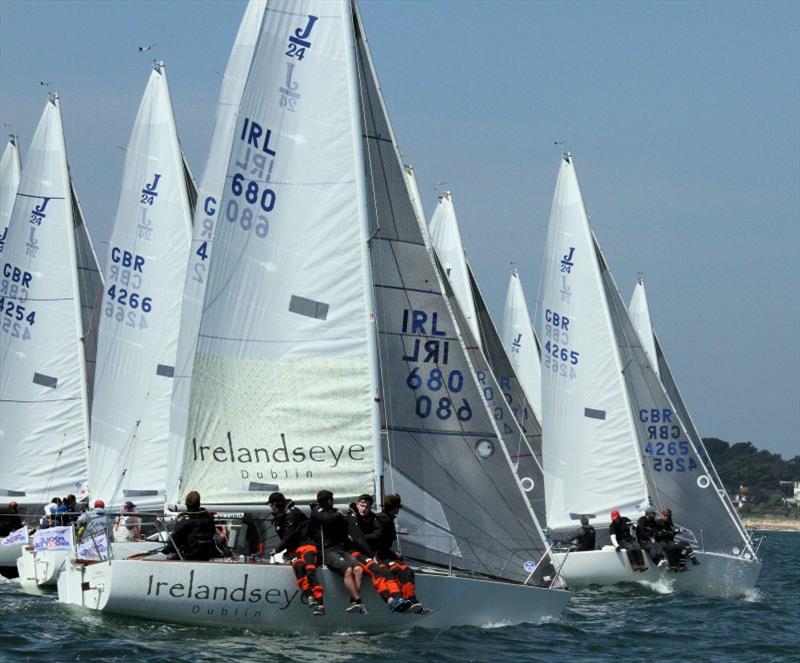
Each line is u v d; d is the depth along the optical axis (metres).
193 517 62.22
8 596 84.06
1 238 130.75
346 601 60.53
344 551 60.31
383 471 66.06
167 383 104.44
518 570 67.62
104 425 105.69
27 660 54.91
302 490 65.38
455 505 67.06
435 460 67.00
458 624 64.94
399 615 62.12
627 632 73.06
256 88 66.50
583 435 114.81
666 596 97.31
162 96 105.69
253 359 66.00
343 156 66.44
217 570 59.25
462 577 64.25
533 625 68.25
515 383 126.19
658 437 113.69
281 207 66.44
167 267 105.00
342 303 65.88
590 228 116.62
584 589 100.94
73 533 67.94
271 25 66.62
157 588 59.16
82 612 63.41
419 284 67.62
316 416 65.56
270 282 66.19
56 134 117.31
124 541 77.62
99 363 106.12
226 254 66.25
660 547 101.31
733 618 84.06
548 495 115.19
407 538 66.25
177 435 78.94
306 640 59.62
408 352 67.12
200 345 66.06
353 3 67.88
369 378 65.56
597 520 114.00
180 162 105.69
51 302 116.94
